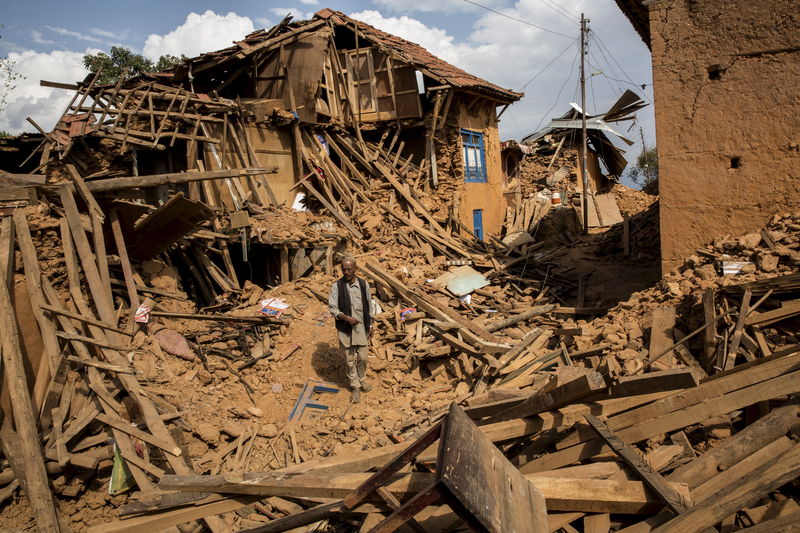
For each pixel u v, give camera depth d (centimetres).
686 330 691
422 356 801
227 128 1398
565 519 388
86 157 1180
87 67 2364
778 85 838
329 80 1723
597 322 838
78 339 616
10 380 529
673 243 912
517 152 2680
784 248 749
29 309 628
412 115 1722
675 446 461
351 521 432
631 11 1068
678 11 888
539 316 1045
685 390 468
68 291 697
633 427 464
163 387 655
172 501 408
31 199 716
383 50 1712
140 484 495
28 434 502
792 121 833
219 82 1711
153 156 1320
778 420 440
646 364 629
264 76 1678
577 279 1377
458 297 1139
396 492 377
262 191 1448
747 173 863
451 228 1706
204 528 487
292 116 1542
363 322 718
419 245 1484
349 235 1366
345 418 673
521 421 459
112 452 523
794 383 445
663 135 911
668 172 910
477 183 1867
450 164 1738
